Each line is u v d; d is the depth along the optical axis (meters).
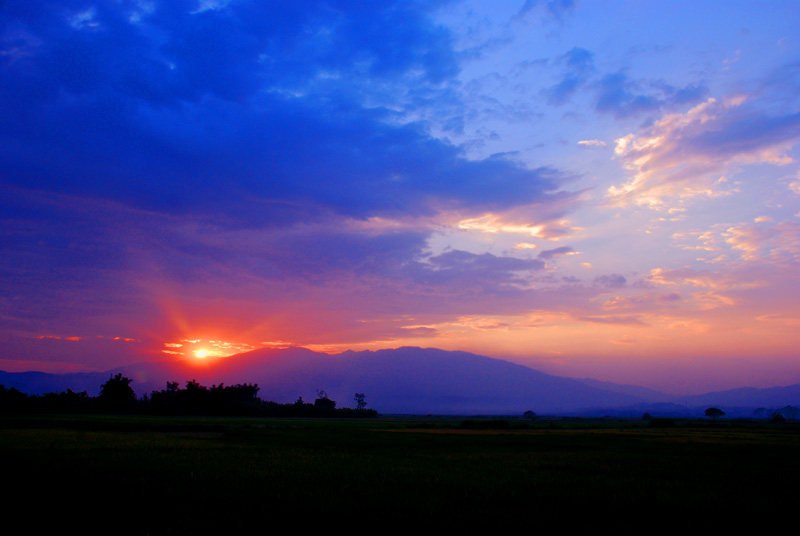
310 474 18.28
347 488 15.57
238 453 25.62
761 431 69.56
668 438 48.09
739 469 22.50
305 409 142.62
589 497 15.06
